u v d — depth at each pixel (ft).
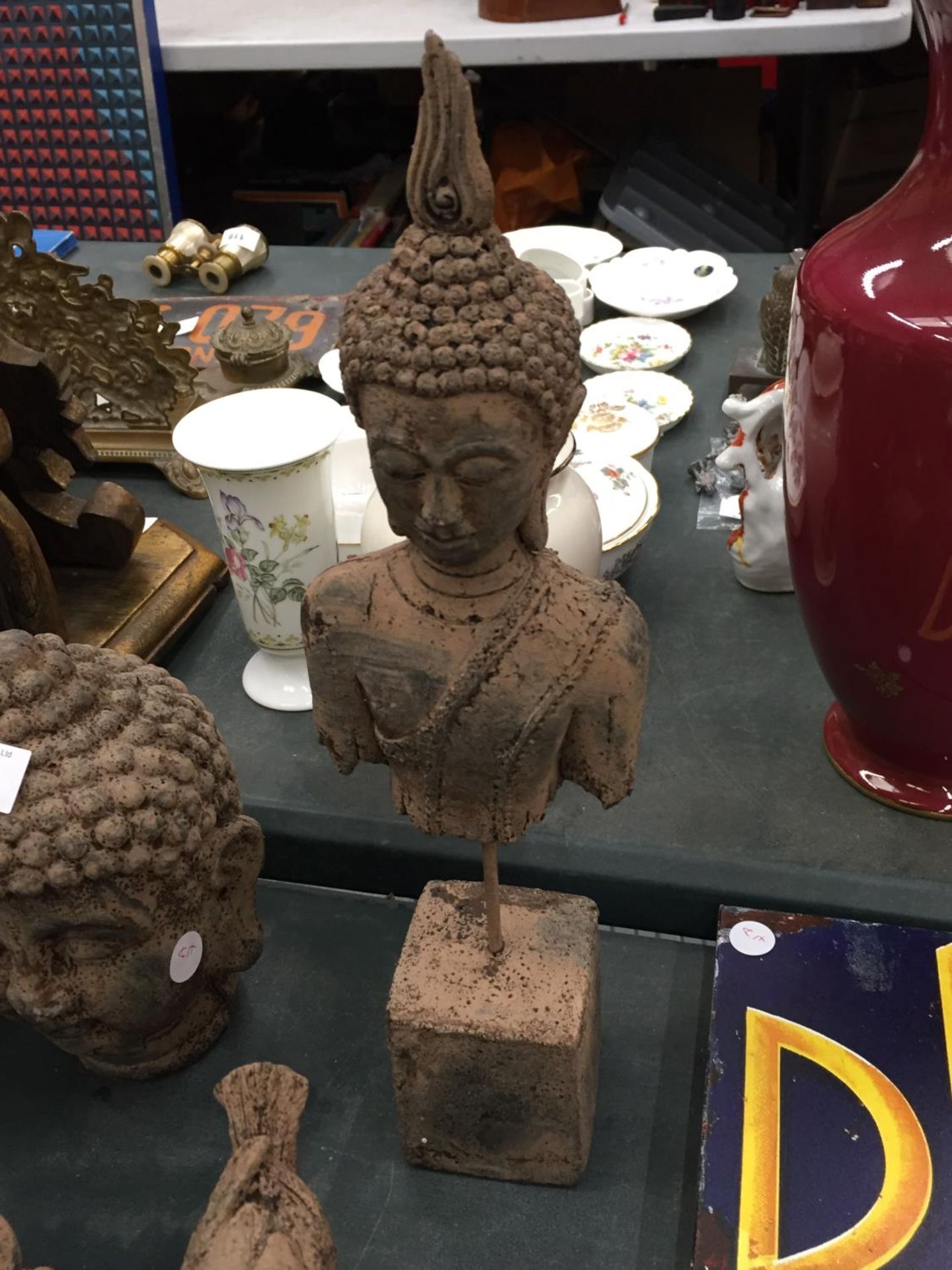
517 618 2.53
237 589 4.30
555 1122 3.02
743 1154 2.97
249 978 3.75
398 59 8.05
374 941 3.86
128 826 2.78
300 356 6.59
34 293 5.66
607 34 7.75
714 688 4.49
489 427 2.20
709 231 8.23
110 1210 3.14
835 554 3.40
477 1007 2.95
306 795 4.08
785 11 7.76
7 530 4.06
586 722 2.62
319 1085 3.43
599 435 5.41
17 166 8.88
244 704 4.58
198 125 10.28
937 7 2.76
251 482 3.86
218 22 8.90
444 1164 3.20
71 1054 3.49
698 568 5.15
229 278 7.70
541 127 9.45
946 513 3.09
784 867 3.70
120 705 2.90
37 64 8.43
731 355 6.64
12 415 4.64
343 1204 3.15
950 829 3.83
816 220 9.80
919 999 3.29
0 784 2.72
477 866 3.83
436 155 2.11
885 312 2.96
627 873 3.73
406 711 2.60
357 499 4.89
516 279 2.22
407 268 2.20
